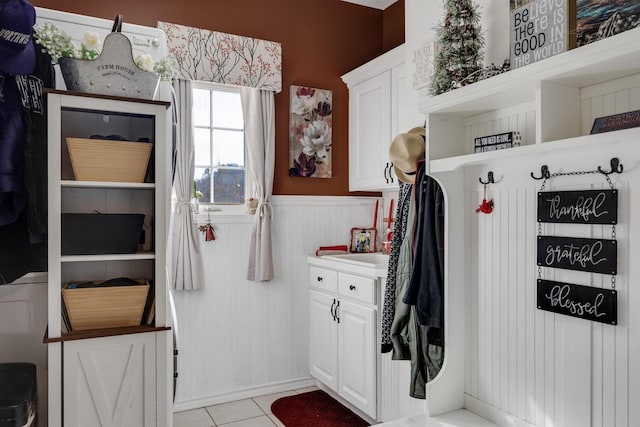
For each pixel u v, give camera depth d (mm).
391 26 3664
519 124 1550
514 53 1419
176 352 2094
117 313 1829
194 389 3027
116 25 1848
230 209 3211
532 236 1461
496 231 1596
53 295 1688
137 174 1877
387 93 3066
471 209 1702
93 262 1966
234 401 3137
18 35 1464
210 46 2957
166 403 1860
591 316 1275
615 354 1229
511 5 1509
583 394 1310
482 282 1655
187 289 2955
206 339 3062
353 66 3627
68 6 2666
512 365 1536
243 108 3182
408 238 2100
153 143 1890
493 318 1608
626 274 1200
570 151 1299
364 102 3336
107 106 1766
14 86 1532
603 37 1210
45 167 1697
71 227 1751
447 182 1696
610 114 1269
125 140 1899
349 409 2992
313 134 3408
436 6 1964
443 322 1821
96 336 1741
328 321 3107
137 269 2037
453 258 1703
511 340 1540
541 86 1273
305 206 3406
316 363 3262
